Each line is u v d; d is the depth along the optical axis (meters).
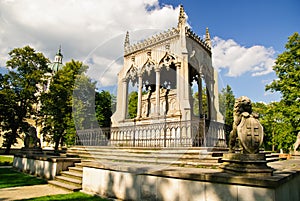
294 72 17.67
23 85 24.81
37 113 25.02
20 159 11.86
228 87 23.59
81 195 6.18
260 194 3.62
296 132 17.62
